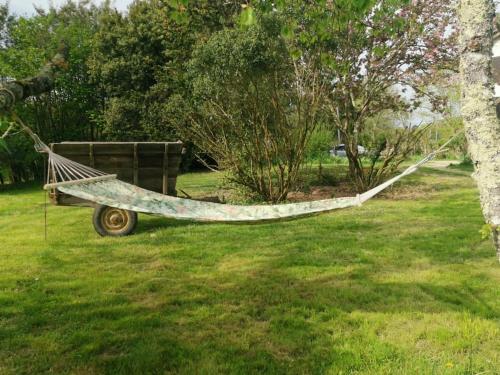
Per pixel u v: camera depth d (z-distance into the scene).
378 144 14.44
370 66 13.75
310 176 15.54
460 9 2.83
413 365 3.55
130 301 4.95
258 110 10.67
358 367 3.58
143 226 8.75
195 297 5.02
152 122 21.33
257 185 11.08
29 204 12.65
